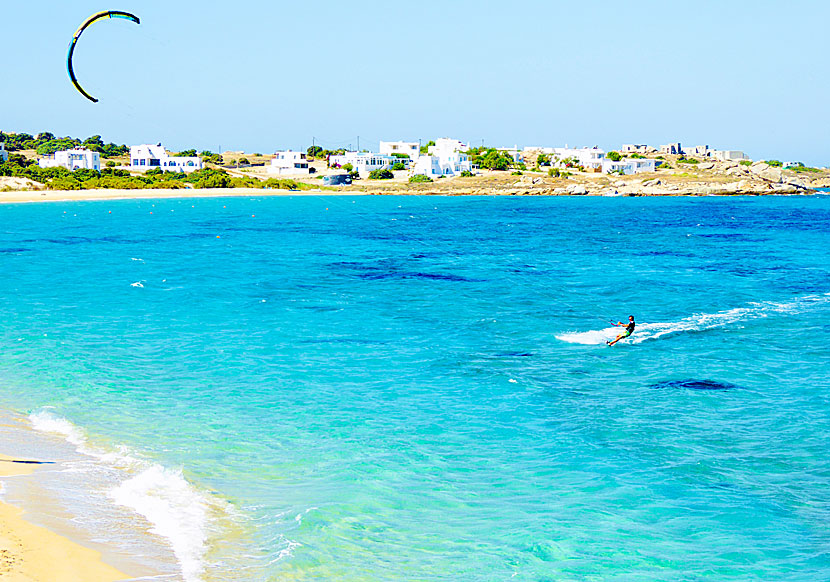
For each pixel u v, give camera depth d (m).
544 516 19.45
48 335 39.16
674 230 117.00
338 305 49.94
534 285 59.69
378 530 18.39
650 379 32.22
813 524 19.31
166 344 37.75
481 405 28.48
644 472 22.41
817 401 29.06
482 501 20.31
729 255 81.81
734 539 18.47
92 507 18.58
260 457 22.86
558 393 30.08
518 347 38.06
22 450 22.44
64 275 64.06
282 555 16.73
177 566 15.95
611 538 18.41
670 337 40.22
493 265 73.31
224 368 33.28
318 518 18.70
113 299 51.50
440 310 48.25
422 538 18.12
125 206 173.00
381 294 54.78
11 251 83.44
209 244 94.31
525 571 16.78
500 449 24.11
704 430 25.95
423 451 23.78
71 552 16.08
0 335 38.94
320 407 27.92
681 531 18.88
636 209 174.62
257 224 128.38
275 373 32.56
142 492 19.78
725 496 20.83
